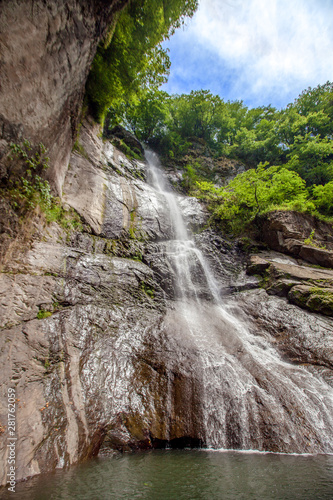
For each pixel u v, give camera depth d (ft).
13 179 17.43
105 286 24.81
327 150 67.72
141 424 14.78
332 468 10.66
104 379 16.60
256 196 46.75
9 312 15.14
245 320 28.02
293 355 21.59
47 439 11.50
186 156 85.87
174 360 19.69
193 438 14.35
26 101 15.35
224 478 9.66
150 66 38.37
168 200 54.39
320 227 44.86
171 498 7.97
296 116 83.10
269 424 14.53
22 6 11.94
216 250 42.45
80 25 18.67
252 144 89.35
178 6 31.45
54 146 23.26
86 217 31.81
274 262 35.58
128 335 21.56
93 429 13.55
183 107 92.84
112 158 50.49
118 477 9.93
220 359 20.30
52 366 14.90
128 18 30.91
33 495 8.31
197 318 28.32
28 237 19.74
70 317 19.03
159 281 32.14
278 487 8.73
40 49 14.67
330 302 25.39
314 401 15.94
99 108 45.75
